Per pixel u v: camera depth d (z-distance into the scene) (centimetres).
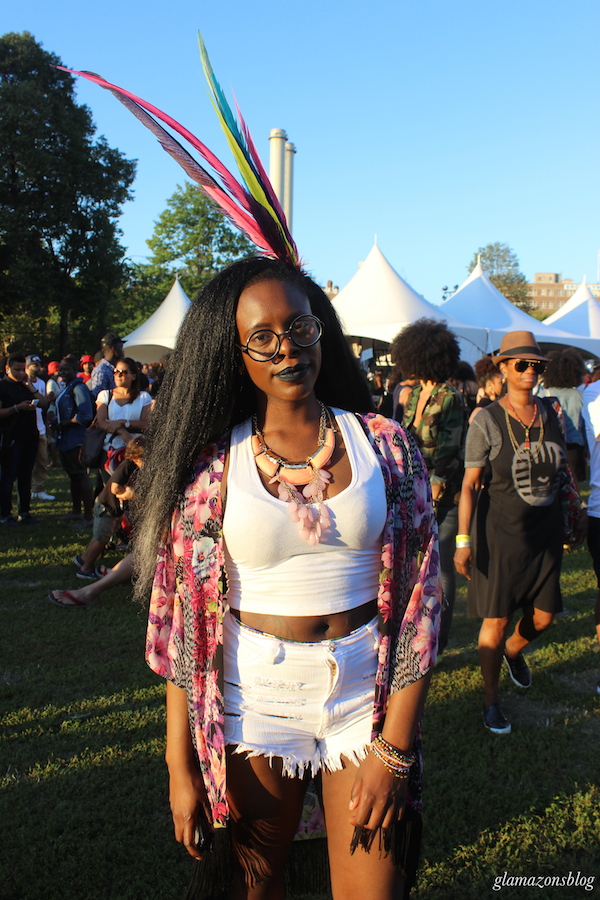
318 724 144
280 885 153
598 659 396
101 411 600
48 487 1036
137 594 159
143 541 150
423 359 361
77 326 3488
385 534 145
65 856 236
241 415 159
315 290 162
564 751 297
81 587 532
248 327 143
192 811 144
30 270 2939
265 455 147
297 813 150
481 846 239
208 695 145
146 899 216
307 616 143
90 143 3116
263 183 161
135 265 3656
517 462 303
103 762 290
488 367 702
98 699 346
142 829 249
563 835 243
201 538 144
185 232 3650
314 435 151
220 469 147
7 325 3538
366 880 138
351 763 144
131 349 1617
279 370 143
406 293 1185
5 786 273
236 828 147
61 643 419
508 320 1374
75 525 741
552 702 346
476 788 272
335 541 141
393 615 145
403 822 142
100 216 3088
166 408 150
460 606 496
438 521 371
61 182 2920
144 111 159
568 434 554
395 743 137
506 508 307
